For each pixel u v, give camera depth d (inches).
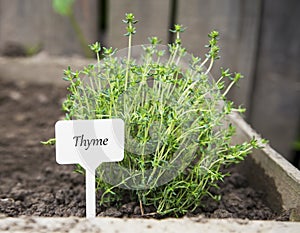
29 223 21.9
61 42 48.9
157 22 45.3
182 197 25.9
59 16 48.2
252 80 45.0
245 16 43.9
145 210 25.5
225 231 21.9
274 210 27.7
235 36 44.6
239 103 45.1
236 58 44.9
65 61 45.6
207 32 45.0
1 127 38.7
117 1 44.9
